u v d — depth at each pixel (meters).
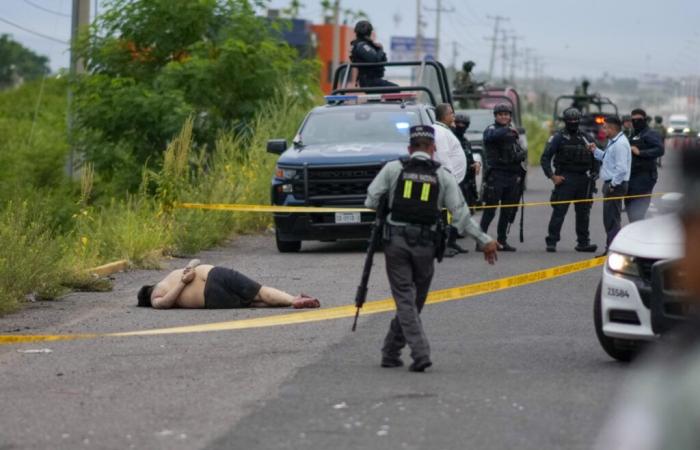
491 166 37.56
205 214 39.47
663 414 5.38
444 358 19.19
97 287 29.02
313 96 57.09
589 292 27.72
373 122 38.69
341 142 37.91
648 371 5.56
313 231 36.28
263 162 46.78
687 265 5.47
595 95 98.31
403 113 39.09
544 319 23.53
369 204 18.12
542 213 55.03
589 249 37.44
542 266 33.31
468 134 62.94
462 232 18.06
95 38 56.00
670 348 5.55
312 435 13.92
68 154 55.44
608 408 15.22
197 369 18.50
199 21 55.59
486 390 16.52
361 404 15.65
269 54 54.47
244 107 53.62
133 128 53.59
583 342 20.69
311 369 18.30
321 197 36.38
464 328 22.47
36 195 39.56
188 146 40.06
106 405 15.89
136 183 52.19
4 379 17.92
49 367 18.86
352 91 42.72
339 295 27.47
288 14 58.66
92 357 19.75
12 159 52.00
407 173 17.88
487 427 14.25
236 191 42.97
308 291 28.19
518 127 68.50
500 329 22.31
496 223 48.97
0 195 40.50
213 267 25.86
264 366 18.64
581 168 37.03
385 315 24.16
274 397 16.19
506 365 18.50
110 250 34.09
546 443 13.39
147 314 24.92
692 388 5.34
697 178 5.43
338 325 22.91
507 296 27.02
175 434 14.12
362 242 41.12
